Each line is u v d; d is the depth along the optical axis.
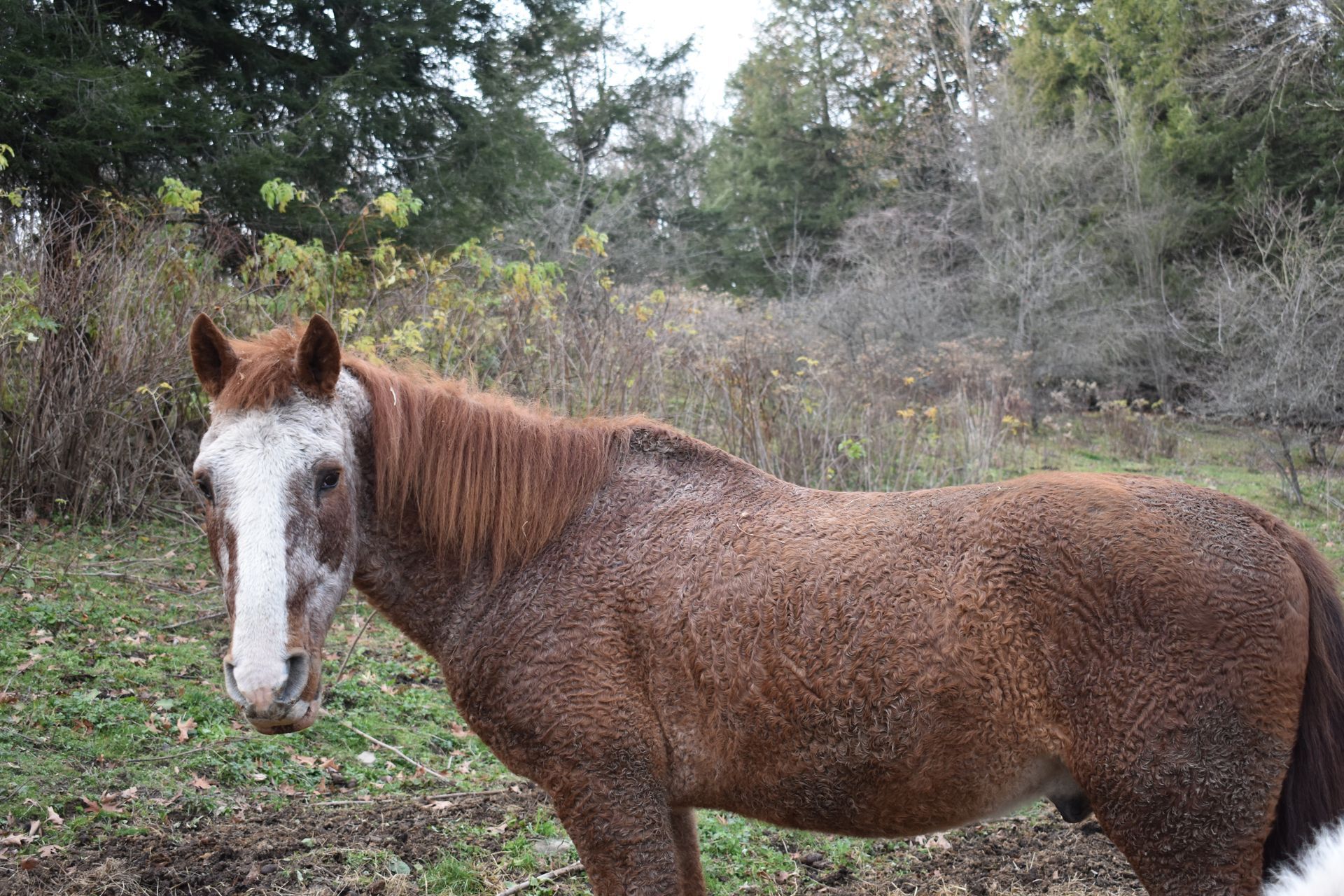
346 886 3.66
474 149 12.64
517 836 4.18
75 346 7.80
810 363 9.37
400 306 8.30
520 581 2.70
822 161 31.86
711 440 8.20
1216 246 20.89
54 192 9.45
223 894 3.55
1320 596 2.40
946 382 14.93
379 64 11.43
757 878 4.00
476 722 2.73
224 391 2.53
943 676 2.34
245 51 10.94
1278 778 2.28
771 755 2.48
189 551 7.68
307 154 10.94
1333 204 19.14
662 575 2.59
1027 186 21.94
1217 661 2.26
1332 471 13.56
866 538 2.51
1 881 3.50
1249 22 20.22
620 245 23.89
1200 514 2.43
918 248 23.08
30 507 7.50
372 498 2.80
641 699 2.54
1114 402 16.56
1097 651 2.31
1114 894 3.83
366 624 5.98
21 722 4.57
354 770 4.73
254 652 2.26
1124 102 22.53
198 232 9.76
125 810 4.06
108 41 9.62
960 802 2.43
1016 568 2.37
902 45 29.19
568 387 7.25
